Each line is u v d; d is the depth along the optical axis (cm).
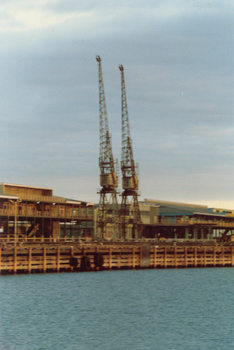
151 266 12094
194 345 5453
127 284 9356
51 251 10450
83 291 8419
